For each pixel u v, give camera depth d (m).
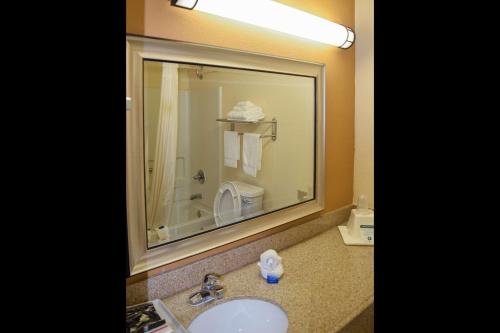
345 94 1.67
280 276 1.14
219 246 1.14
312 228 1.54
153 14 0.90
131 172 0.90
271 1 1.13
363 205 1.62
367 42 1.66
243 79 1.23
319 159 1.54
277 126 1.39
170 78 0.99
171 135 1.02
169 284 0.99
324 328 0.89
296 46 1.36
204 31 1.02
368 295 1.04
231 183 1.24
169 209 1.02
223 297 1.02
